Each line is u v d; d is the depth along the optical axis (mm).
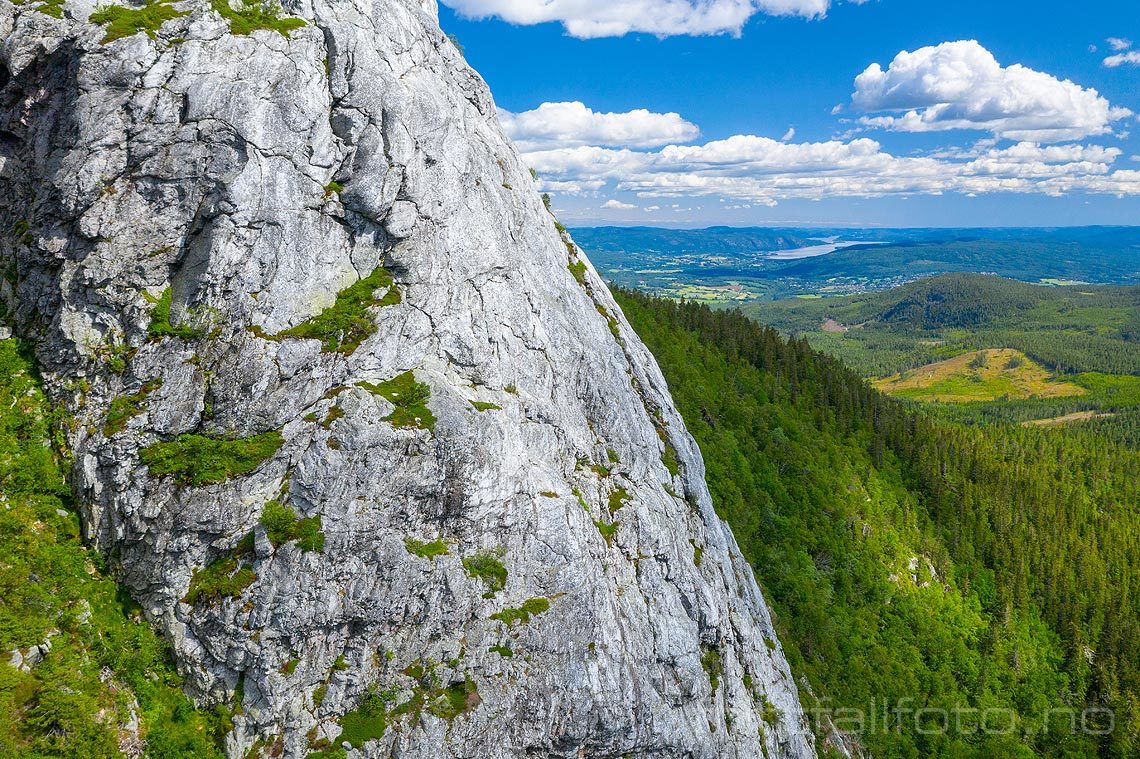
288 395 38250
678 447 69625
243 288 38469
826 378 158250
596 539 48250
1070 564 133375
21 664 31047
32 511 34875
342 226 43062
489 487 41781
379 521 38031
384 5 49188
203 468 35688
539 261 59344
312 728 35375
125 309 37281
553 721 41031
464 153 50938
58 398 37188
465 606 40031
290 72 41125
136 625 34688
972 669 104938
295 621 35281
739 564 77500
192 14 40000
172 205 38156
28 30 38031
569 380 56125
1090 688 108875
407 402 40844
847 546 111688
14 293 38594
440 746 37125
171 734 33031
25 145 39000
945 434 162500
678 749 46562
